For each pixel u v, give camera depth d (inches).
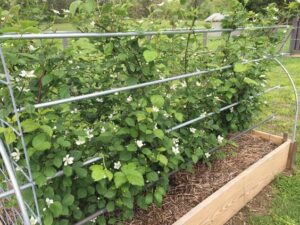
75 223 71.1
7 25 61.7
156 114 73.7
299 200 105.1
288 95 213.5
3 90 58.1
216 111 102.8
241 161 112.0
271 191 110.3
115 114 80.9
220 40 105.3
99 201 73.7
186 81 95.8
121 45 72.6
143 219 82.5
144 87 78.1
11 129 57.0
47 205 61.5
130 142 76.5
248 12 111.6
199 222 81.8
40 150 57.9
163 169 83.8
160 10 77.2
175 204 88.6
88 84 81.7
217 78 104.6
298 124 164.6
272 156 110.7
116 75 80.7
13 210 72.4
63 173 62.5
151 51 70.2
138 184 67.5
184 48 90.9
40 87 63.7
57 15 74.2
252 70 109.8
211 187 96.3
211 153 108.4
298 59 350.9
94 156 72.1
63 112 74.8
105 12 67.9
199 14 87.0
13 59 57.0
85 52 77.9
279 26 117.7
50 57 61.0
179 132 94.3
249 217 97.3
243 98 113.3
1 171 70.6
